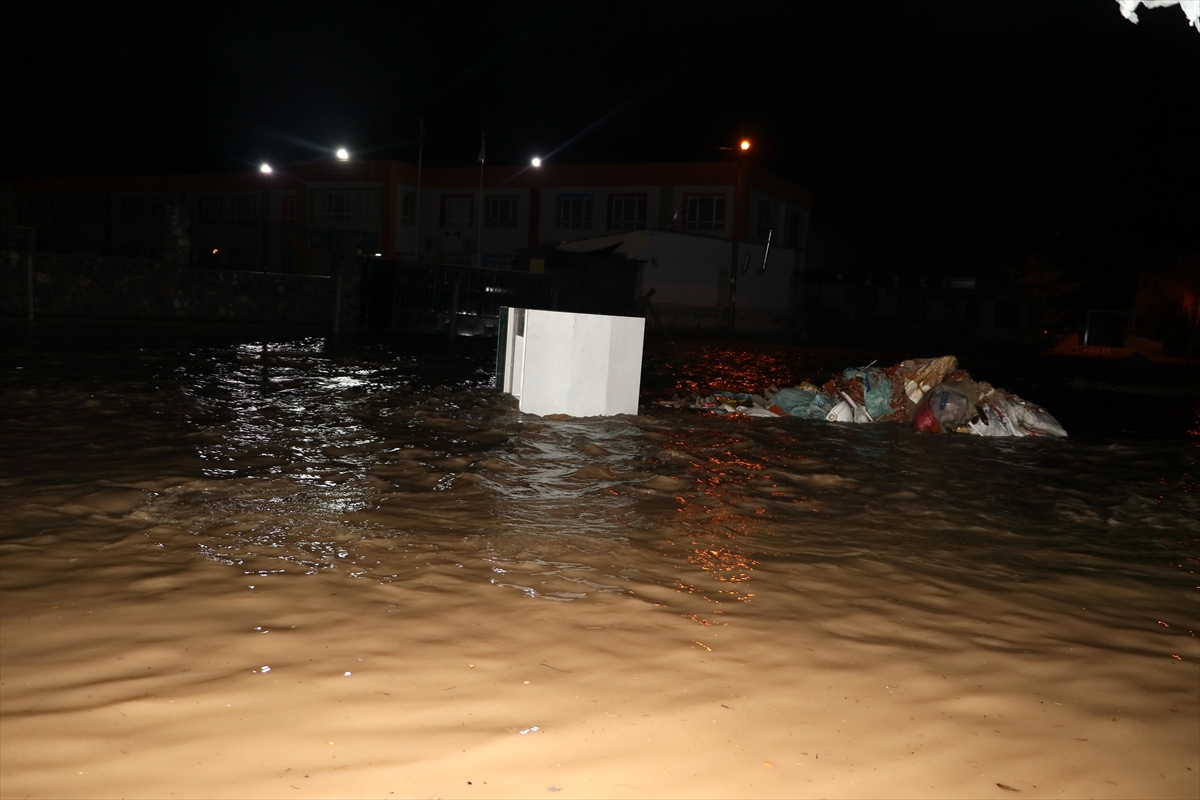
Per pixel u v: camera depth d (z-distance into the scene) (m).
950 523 5.10
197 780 2.03
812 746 2.35
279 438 6.52
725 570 3.92
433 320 21.27
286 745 2.20
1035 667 2.99
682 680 2.71
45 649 2.71
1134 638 3.35
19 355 10.78
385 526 4.30
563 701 2.51
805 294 40.16
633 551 4.12
